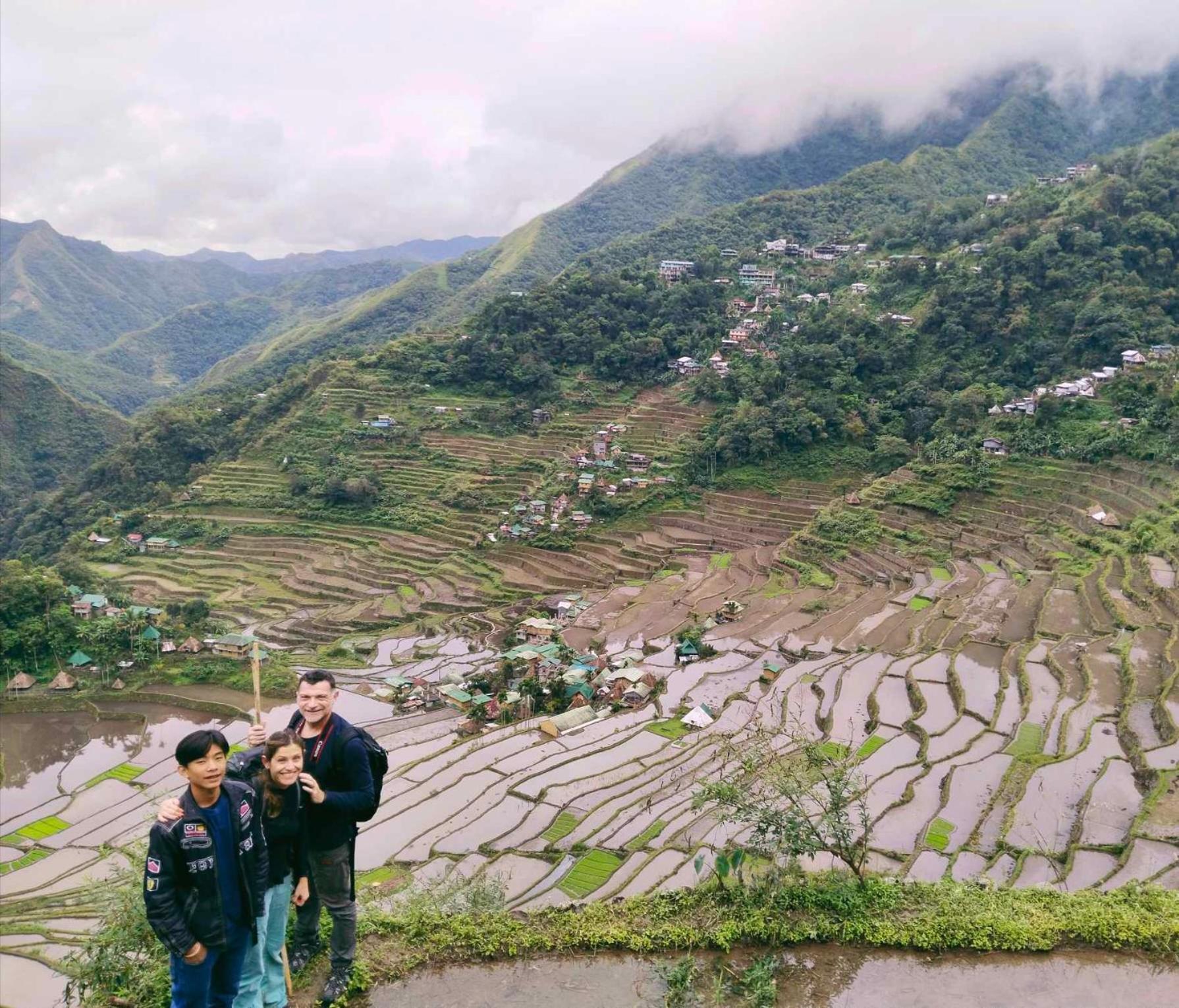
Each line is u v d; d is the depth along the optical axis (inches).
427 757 1413.6
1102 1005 304.5
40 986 978.7
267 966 273.6
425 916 348.8
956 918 342.6
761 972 311.0
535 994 307.9
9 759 1720.0
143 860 367.9
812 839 398.0
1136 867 759.1
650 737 1413.6
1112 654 1433.3
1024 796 959.0
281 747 252.8
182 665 2134.6
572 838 1038.4
